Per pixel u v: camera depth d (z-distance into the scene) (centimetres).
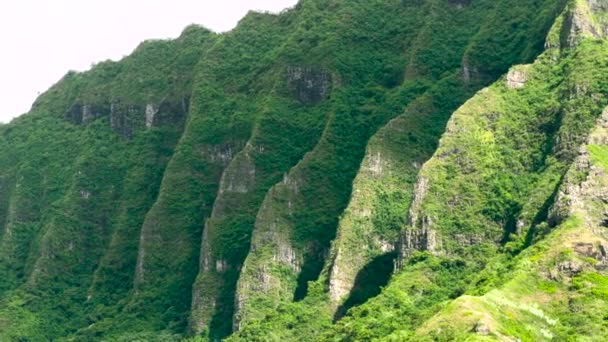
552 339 16550
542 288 17412
